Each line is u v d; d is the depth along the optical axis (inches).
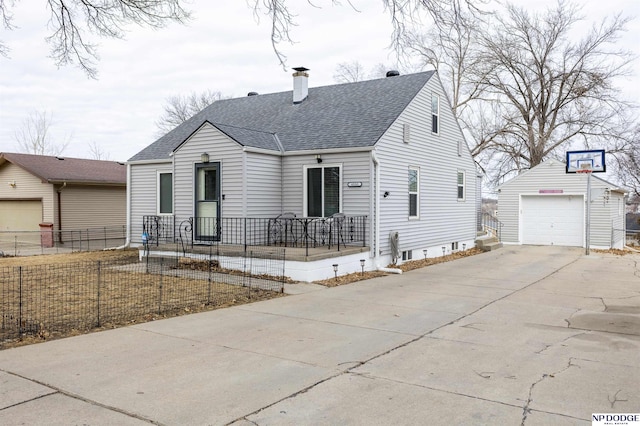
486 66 1101.1
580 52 1084.5
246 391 175.5
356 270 485.7
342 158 516.1
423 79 622.2
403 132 563.2
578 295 377.1
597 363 208.4
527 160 1170.6
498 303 344.2
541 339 248.8
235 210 510.0
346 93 654.5
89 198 879.7
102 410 157.8
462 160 742.5
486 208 1416.1
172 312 305.0
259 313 307.4
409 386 181.2
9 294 350.9
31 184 846.5
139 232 683.4
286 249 481.7
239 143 502.3
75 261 553.0
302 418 153.1
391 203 541.0
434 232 649.0
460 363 208.8
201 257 493.0
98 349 225.8
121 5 369.4
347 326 275.4
